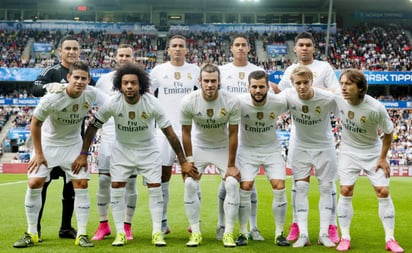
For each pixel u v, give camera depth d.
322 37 37.09
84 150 5.16
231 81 6.24
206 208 8.60
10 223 6.64
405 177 20.11
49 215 7.50
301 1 38.84
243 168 5.32
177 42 6.30
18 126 28.97
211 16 40.53
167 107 6.37
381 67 32.81
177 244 5.14
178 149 5.22
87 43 35.78
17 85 33.22
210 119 5.18
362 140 5.04
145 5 40.22
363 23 40.47
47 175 5.15
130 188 5.54
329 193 5.29
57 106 4.93
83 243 4.97
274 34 37.47
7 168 22.42
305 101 5.14
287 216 7.64
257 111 5.21
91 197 10.94
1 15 39.47
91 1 39.22
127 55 5.96
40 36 35.81
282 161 5.39
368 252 4.74
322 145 5.33
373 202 9.56
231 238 5.04
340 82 4.88
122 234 5.10
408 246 5.08
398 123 29.05
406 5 39.69
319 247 5.00
